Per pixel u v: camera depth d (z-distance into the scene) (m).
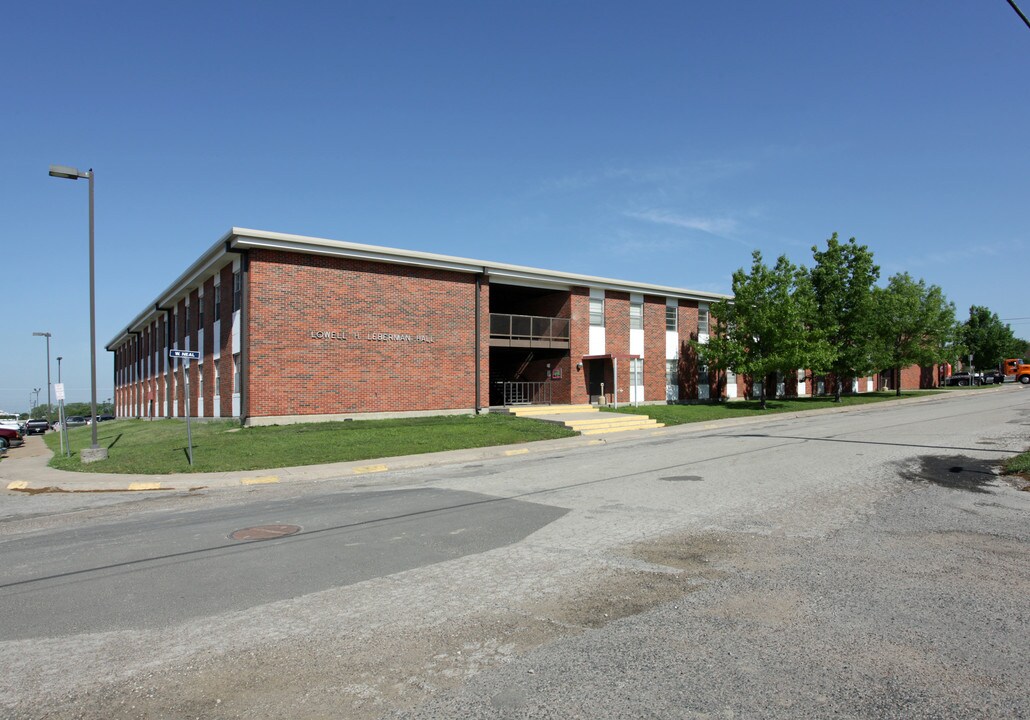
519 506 9.69
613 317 32.00
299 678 4.14
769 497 9.87
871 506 9.10
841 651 4.33
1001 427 20.41
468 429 21.45
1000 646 4.38
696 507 9.21
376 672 4.20
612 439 21.16
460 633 4.82
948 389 56.62
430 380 25.17
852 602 5.26
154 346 40.25
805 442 17.75
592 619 5.02
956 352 50.50
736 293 33.00
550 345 29.52
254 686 4.05
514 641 4.64
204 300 28.06
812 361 32.62
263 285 21.61
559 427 22.81
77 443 27.19
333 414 22.77
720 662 4.20
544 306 31.69
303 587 6.02
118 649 4.69
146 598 5.84
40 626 5.21
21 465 19.75
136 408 47.16
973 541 7.18
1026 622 4.80
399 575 6.32
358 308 23.47
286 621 5.16
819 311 38.00
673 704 3.67
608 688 3.88
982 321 68.75
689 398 35.44
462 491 11.37
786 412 30.98
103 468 16.16
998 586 5.63
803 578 5.90
